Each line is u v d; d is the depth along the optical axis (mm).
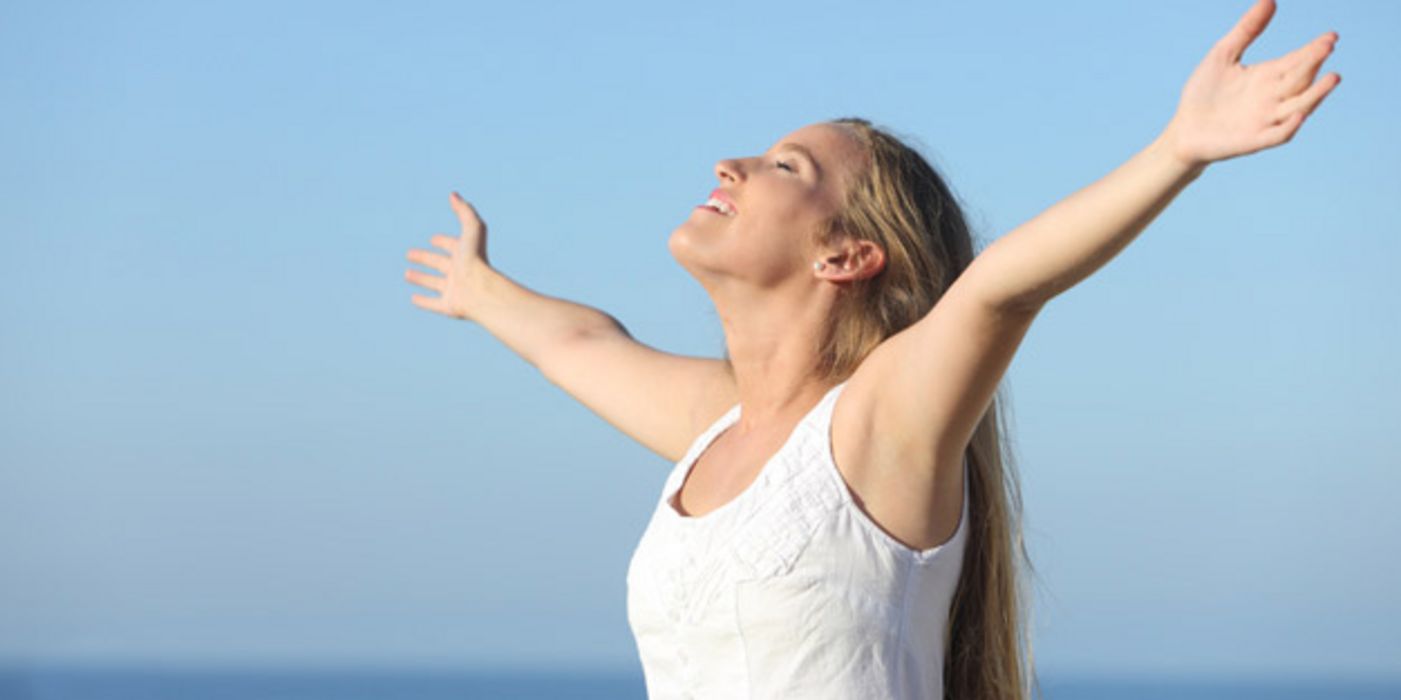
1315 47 2139
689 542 2896
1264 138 2174
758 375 3160
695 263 3131
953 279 3250
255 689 165375
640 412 3660
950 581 2971
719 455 3143
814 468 2850
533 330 3912
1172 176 2291
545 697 167000
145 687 166500
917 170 3244
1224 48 2256
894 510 2846
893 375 2795
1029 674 3260
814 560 2777
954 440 2795
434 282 4129
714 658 2844
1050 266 2443
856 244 3111
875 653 2797
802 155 3154
